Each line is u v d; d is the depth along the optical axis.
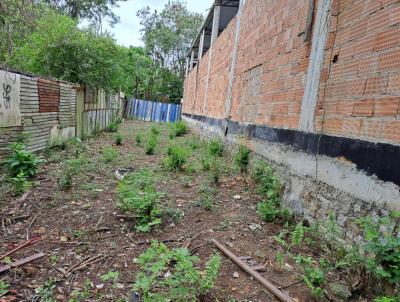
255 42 5.47
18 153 4.30
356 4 2.56
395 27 2.11
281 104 4.04
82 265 2.38
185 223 3.23
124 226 3.07
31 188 3.93
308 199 3.16
